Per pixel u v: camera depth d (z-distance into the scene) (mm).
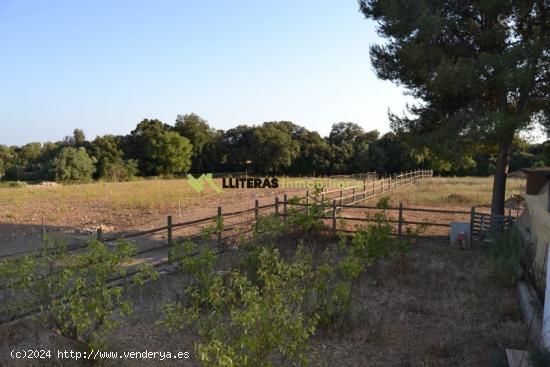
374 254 8242
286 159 66812
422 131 13594
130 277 8531
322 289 6129
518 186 32844
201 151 75188
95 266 5301
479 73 11305
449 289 8211
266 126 76312
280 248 10867
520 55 10945
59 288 5289
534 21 12203
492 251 9297
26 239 13141
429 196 25812
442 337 6109
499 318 6777
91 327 5562
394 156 63938
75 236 13461
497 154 13758
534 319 6391
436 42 12547
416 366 5270
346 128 85438
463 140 11555
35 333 5727
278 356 5176
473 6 12211
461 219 17688
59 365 5137
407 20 12445
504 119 11023
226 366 3514
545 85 11789
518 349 5461
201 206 21625
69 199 24328
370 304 7344
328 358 5445
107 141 65875
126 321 6516
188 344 5789
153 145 66938
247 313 3742
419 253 10992
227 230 12578
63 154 57156
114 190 30422
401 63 13258
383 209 10148
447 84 11492
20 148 87125
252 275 7465
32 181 55781
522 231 9281
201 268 6625
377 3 13852
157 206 21422
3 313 5984
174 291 7340
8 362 5211
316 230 12430
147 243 12211
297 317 4102
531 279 7816
